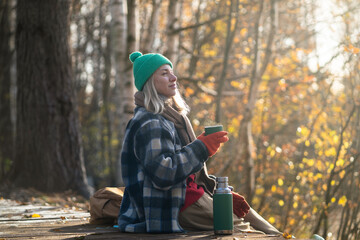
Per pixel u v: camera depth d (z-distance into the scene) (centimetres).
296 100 1527
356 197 897
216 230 302
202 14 1866
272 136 1655
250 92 1185
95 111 2592
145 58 321
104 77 2553
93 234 325
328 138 1062
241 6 1474
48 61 948
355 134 1039
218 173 1208
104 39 2497
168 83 320
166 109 318
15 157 961
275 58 1530
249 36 1759
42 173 928
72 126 961
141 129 304
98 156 2619
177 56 1323
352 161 972
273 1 1157
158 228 304
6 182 952
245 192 1160
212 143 304
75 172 949
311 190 1098
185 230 320
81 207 748
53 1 951
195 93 1459
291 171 1184
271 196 1266
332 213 1046
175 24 1202
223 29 1619
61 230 374
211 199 327
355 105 1008
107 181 2262
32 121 941
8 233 370
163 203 308
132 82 996
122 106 992
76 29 2656
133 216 328
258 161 1370
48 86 946
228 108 1703
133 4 1023
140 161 305
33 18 946
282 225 1124
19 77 959
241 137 1180
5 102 1528
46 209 629
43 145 935
